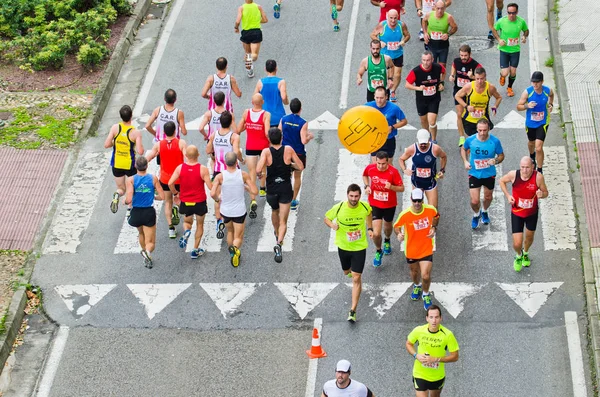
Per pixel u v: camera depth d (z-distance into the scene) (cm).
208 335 3466
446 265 3669
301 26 5200
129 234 3947
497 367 3247
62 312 3612
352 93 4647
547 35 5006
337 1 5112
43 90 4816
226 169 3566
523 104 3934
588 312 3412
